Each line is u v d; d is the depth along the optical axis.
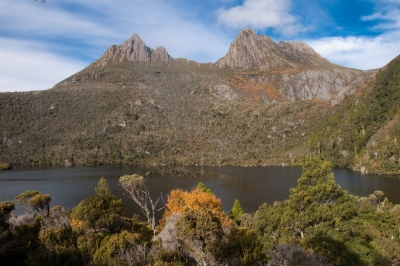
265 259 14.78
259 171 105.81
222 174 96.44
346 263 16.70
